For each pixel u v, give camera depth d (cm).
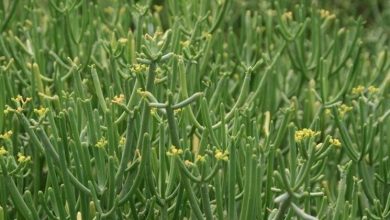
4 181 80
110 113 82
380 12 211
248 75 90
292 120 111
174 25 112
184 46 99
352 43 119
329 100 113
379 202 92
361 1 203
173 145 77
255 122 86
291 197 73
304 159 79
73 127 77
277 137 92
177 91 102
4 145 91
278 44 131
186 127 90
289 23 140
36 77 98
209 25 124
